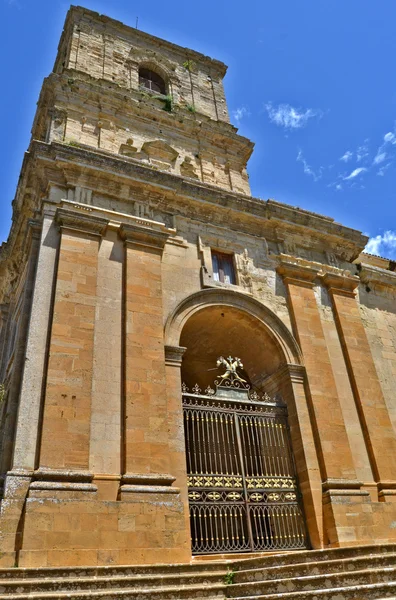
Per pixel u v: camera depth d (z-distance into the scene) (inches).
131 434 472.4
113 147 789.9
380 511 556.4
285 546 533.0
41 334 494.0
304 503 559.2
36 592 338.0
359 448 611.8
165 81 1033.5
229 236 702.5
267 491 554.9
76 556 391.5
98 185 631.8
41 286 521.0
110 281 564.4
